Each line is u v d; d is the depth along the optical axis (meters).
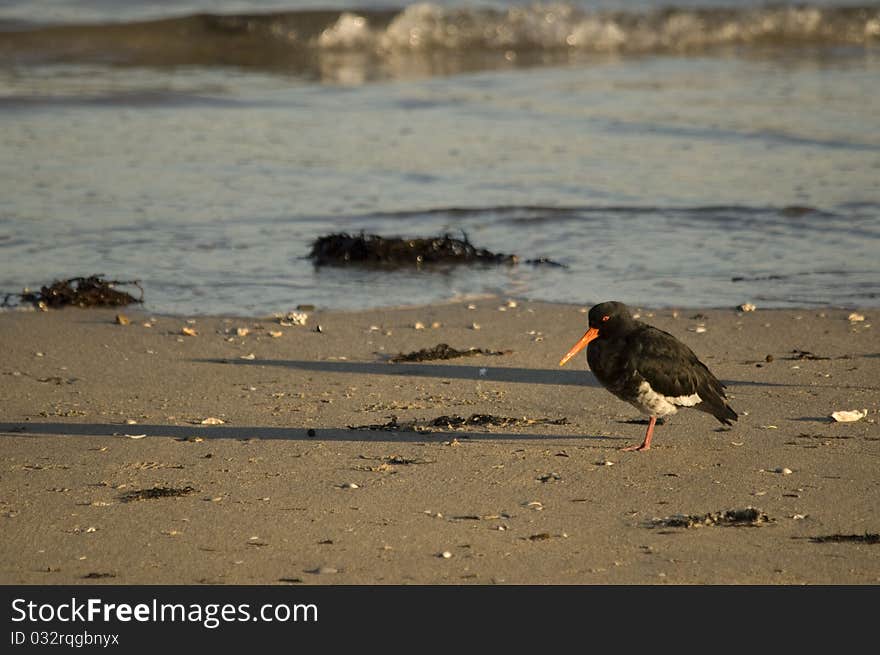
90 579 8.23
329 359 14.02
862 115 28.41
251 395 12.66
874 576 8.16
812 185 22.48
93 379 13.25
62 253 18.55
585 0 44.19
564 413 12.05
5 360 13.89
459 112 29.36
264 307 16.38
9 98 29.62
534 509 9.45
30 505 9.55
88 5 42.62
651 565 8.37
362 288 17.41
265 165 24.20
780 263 18.08
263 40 39.16
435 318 15.80
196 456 10.73
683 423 11.62
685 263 18.23
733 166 23.98
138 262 18.28
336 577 8.23
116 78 33.22
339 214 21.05
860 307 15.78
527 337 14.87
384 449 10.92
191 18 39.19
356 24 39.78
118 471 10.33
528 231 20.17
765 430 11.33
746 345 14.23
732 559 8.45
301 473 10.28
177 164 24.11
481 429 11.52
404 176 23.52
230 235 19.81
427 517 9.29
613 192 22.34
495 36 40.31
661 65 36.84
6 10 41.44
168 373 13.47
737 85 32.94
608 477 10.15
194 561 8.50
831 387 12.64
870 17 42.44
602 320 10.67
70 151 24.78
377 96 31.45
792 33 42.19
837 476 10.06
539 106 30.06
